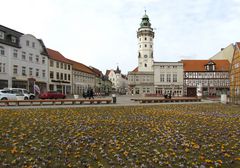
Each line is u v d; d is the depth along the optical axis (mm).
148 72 73938
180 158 5730
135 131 9023
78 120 11672
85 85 71188
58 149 6504
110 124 10539
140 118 12586
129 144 7129
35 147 6582
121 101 32125
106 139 7734
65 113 14828
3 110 16828
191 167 5148
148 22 79062
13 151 6148
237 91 49375
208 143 7238
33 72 44469
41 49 47250
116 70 141750
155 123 10867
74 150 6438
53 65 51625
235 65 50781
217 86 65438
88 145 6945
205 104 25156
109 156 5973
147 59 77750
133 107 20188
